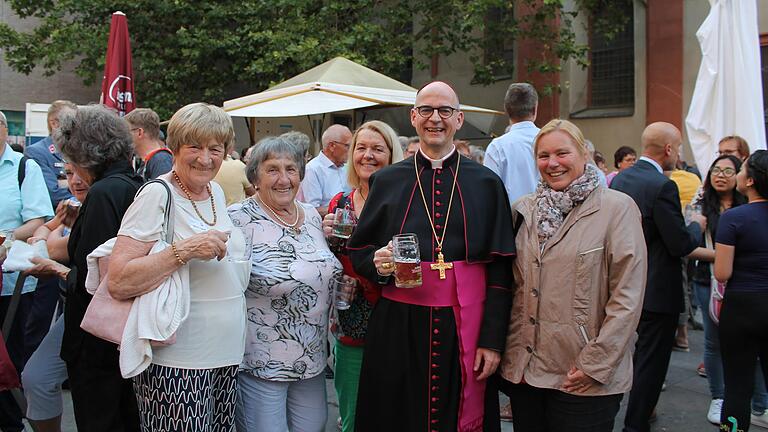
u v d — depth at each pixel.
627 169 4.01
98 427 2.77
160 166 4.45
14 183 4.07
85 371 2.77
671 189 3.71
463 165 2.92
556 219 2.71
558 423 2.65
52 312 4.40
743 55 5.15
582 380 2.54
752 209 3.47
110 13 13.11
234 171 5.73
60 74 17.64
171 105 13.23
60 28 13.24
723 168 4.34
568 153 2.68
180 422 2.44
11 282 4.05
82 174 2.90
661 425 4.37
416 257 2.54
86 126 2.79
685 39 11.13
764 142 5.20
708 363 4.41
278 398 2.90
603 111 12.48
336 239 3.19
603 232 2.61
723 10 5.20
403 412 2.76
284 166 2.90
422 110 2.83
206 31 12.57
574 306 2.61
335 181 5.90
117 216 2.72
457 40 12.75
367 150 3.45
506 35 12.63
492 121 11.29
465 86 14.77
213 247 2.37
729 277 3.50
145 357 2.34
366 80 7.09
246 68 11.80
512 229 2.84
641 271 2.58
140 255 2.39
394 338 2.77
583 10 12.87
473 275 2.79
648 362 3.79
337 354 3.30
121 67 6.05
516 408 2.82
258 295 2.85
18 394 3.58
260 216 2.95
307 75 7.36
